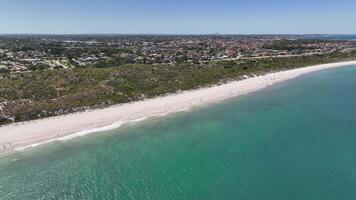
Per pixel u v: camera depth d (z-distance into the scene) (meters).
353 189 38.03
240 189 39.03
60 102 72.38
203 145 52.94
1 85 78.06
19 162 46.91
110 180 42.12
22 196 38.91
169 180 41.88
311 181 40.12
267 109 75.31
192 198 37.62
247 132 58.91
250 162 46.12
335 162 45.16
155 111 73.00
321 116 68.56
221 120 66.56
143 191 39.44
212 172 43.56
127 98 82.12
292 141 53.84
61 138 55.91
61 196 38.81
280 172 42.78
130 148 51.97
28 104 69.31
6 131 58.22
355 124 62.31
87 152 50.41
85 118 66.69
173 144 53.53
